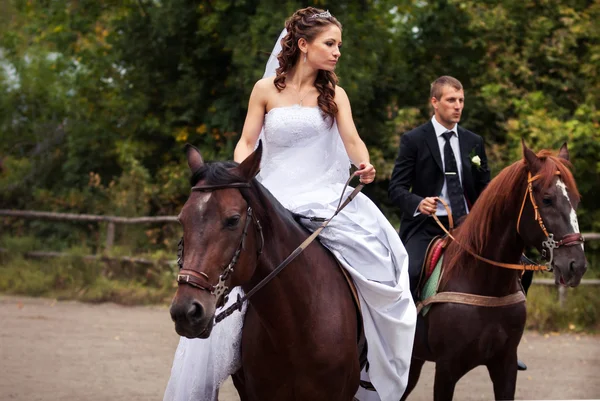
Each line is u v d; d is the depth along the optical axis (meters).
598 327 10.30
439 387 4.79
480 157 5.37
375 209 4.26
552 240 4.27
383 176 15.23
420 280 4.97
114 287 12.62
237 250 3.20
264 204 3.51
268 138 4.12
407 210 5.12
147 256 13.61
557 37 15.32
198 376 3.97
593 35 14.94
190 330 3.03
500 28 15.75
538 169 4.44
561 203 4.28
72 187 18.88
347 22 15.22
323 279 3.77
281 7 14.82
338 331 3.69
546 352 8.85
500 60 15.77
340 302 3.79
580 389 7.00
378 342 3.94
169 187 16.36
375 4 16.48
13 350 8.34
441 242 5.01
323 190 4.17
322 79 4.15
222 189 3.21
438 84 5.28
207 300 3.08
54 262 13.73
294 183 4.12
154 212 16.66
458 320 4.66
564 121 14.83
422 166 5.30
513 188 4.56
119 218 14.12
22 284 13.12
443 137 5.31
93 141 18.62
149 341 9.17
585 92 15.02
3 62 20.62
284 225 3.66
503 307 4.66
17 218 16.42
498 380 4.78
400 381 3.96
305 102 4.11
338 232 3.99
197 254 3.10
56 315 10.95
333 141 4.20
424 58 16.89
